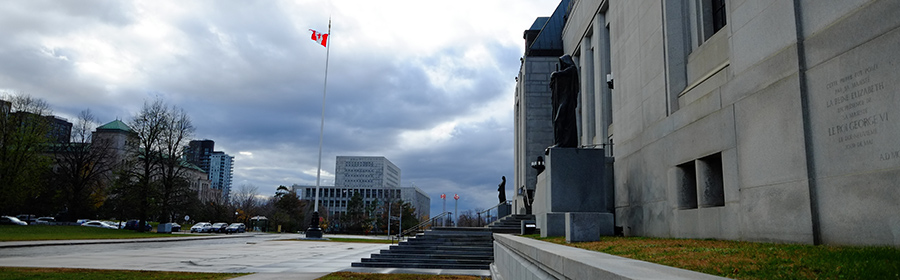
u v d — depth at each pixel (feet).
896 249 23.84
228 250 99.60
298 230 348.59
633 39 71.10
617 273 14.73
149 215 189.98
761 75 39.17
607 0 92.99
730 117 43.21
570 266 19.43
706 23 57.21
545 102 139.85
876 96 28.48
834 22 32.14
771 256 23.38
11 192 166.71
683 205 52.54
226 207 338.95
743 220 40.68
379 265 65.10
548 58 141.28
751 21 41.29
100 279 43.65
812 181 33.14
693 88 54.75
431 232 79.00
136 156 189.16
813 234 32.50
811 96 33.73
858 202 29.30
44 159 178.60
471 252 70.03
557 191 63.67
